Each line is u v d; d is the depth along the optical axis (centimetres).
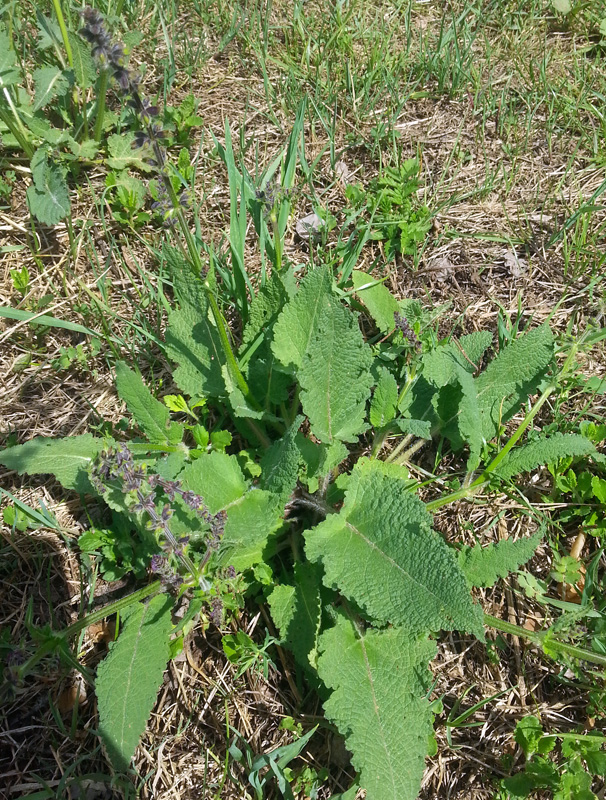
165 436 42
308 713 39
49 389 50
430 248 59
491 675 40
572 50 75
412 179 59
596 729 38
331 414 40
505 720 39
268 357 46
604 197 62
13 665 32
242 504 39
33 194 54
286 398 45
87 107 62
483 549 38
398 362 49
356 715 34
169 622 36
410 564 35
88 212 59
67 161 59
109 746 32
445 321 54
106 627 41
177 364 50
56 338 53
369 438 48
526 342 45
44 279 55
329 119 67
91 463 34
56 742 37
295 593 39
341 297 52
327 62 70
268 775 37
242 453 44
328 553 36
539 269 58
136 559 41
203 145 64
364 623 38
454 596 33
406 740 34
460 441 45
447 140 67
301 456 41
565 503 46
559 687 40
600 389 49
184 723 38
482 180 63
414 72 72
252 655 39
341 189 62
